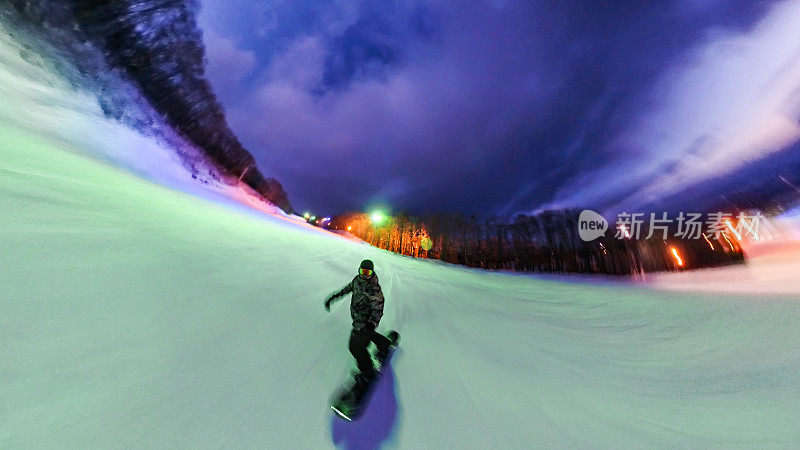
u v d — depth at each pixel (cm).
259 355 236
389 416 214
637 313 597
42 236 246
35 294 194
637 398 266
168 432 158
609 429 222
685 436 215
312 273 496
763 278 1075
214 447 158
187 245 367
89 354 177
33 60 1039
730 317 487
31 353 163
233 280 336
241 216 895
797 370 295
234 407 184
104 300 218
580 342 421
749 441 208
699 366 329
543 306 701
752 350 353
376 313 253
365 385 219
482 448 195
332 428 191
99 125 1045
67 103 991
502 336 418
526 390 270
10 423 135
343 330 326
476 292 860
